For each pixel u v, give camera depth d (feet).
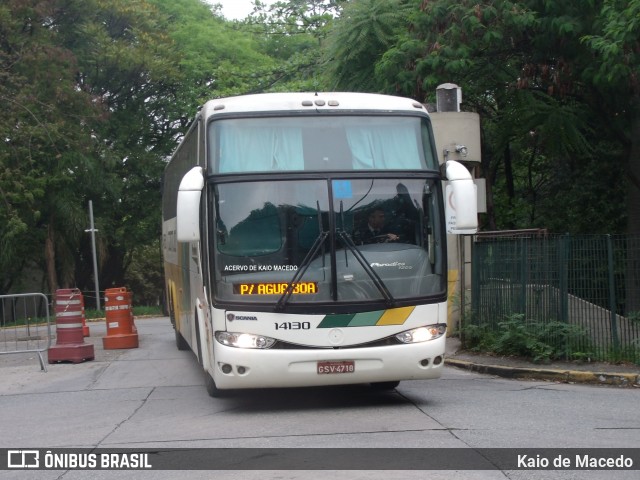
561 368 41.22
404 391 37.11
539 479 21.81
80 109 106.83
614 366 41.22
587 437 26.66
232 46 133.28
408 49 62.85
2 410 35.65
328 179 31.71
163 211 65.51
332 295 30.91
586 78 61.98
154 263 189.78
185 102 128.36
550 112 65.87
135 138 133.28
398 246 31.71
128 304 59.93
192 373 45.03
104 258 124.36
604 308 42.24
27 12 98.22
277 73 119.75
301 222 31.30
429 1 62.54
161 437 28.37
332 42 69.46
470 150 54.13
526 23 59.52
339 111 32.78
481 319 47.96
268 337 30.68
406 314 31.40
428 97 65.05
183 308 46.42
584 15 60.75
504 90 69.15
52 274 116.16
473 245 48.60
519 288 45.21
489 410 31.78
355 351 30.81
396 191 32.09
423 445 25.57
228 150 32.01
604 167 80.18
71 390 40.52
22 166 100.89
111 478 23.40
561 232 85.51
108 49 116.78
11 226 98.48
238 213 31.40
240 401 35.35
